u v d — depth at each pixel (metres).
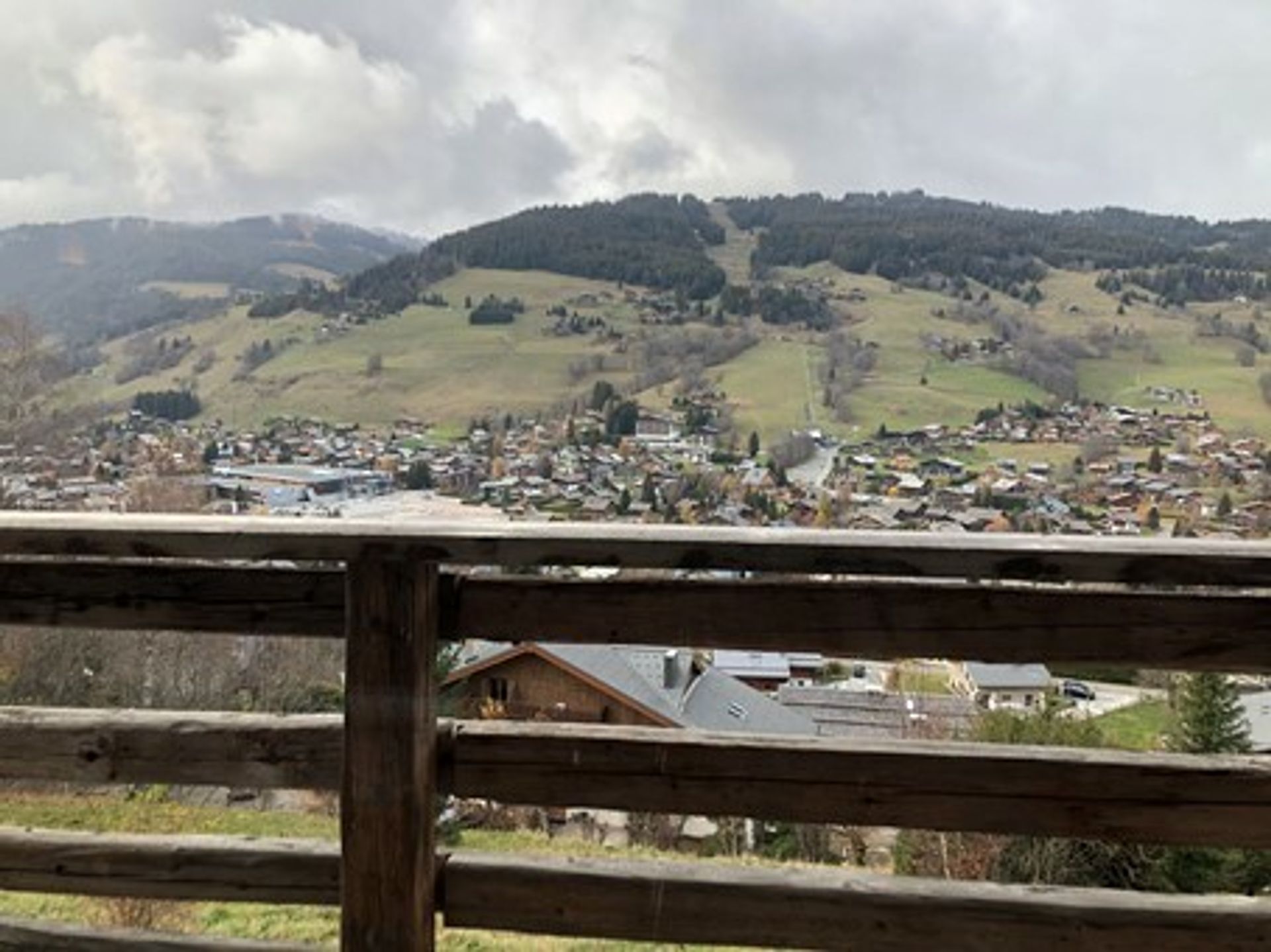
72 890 2.43
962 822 2.18
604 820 11.37
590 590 2.21
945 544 2.04
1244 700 13.59
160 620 2.31
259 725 2.31
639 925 2.25
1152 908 2.13
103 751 2.36
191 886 2.39
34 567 2.33
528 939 3.88
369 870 2.21
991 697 13.21
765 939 2.22
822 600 2.17
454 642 2.27
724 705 19.98
